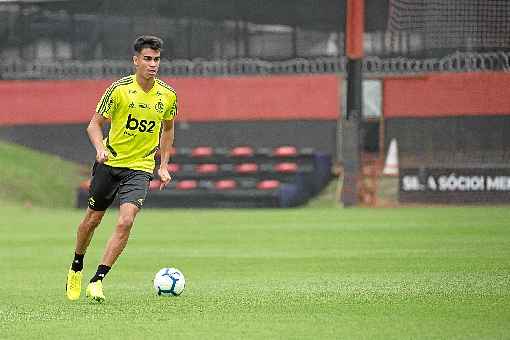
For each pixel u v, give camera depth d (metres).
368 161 134.75
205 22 139.62
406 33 133.62
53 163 139.50
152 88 37.62
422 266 50.81
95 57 141.25
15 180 130.00
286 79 137.38
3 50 142.62
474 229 78.62
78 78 141.62
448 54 132.75
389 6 133.88
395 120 132.62
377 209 114.94
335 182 134.75
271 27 138.75
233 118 138.50
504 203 122.31
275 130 137.88
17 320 32.62
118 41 141.12
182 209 123.88
